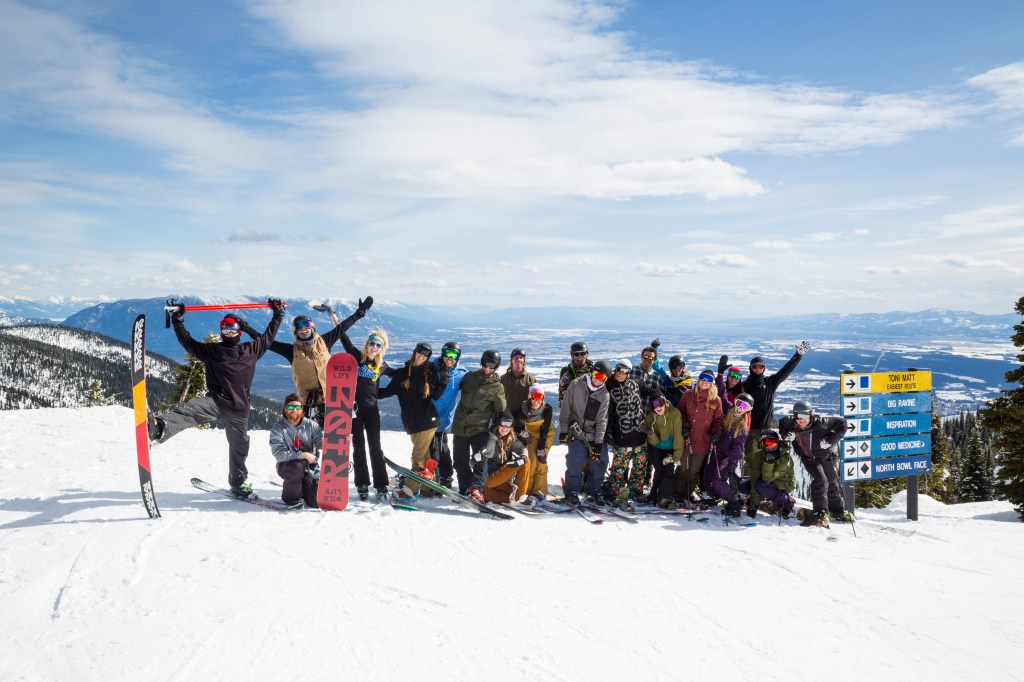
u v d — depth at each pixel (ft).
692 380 28.91
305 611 14.38
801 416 24.99
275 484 27.17
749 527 24.40
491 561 18.57
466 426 25.02
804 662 13.73
